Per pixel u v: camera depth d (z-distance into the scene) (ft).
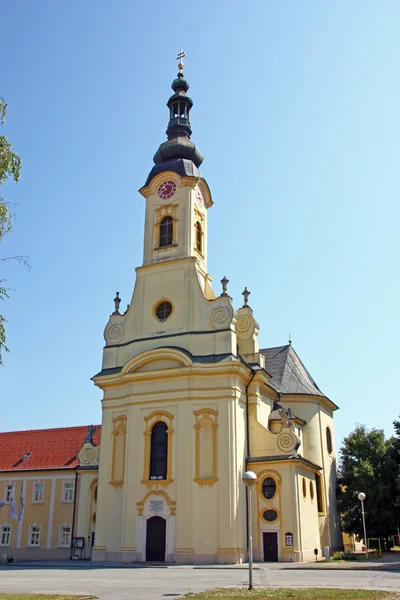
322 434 166.40
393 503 159.84
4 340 74.49
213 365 127.54
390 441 174.09
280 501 124.57
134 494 125.90
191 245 146.61
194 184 152.56
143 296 145.07
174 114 170.60
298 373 175.73
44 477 173.78
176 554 117.50
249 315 147.23
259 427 132.36
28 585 74.23
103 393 140.15
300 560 119.85
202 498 120.26
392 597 54.49
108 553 126.93
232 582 76.48
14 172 76.38
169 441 126.21
